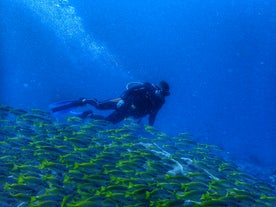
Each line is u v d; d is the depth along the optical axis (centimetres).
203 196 521
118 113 1116
